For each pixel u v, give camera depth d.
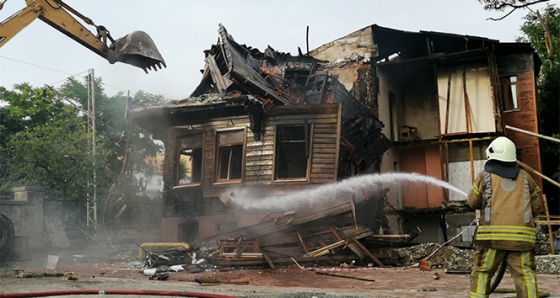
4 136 31.69
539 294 5.75
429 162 22.81
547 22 28.00
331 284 7.85
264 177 14.53
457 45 22.34
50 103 33.69
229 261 10.99
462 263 10.94
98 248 17.83
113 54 10.64
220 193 15.01
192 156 16.45
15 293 5.68
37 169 21.42
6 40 9.46
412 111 24.41
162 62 10.98
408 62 21.62
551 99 24.08
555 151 21.86
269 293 6.26
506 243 4.12
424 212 21.47
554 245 12.86
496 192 4.26
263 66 20.62
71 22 10.19
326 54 22.08
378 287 7.32
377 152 18.86
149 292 5.83
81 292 5.88
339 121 14.23
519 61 21.28
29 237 14.66
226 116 15.37
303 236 11.68
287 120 14.55
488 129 20.17
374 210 16.97
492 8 12.75
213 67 17.41
